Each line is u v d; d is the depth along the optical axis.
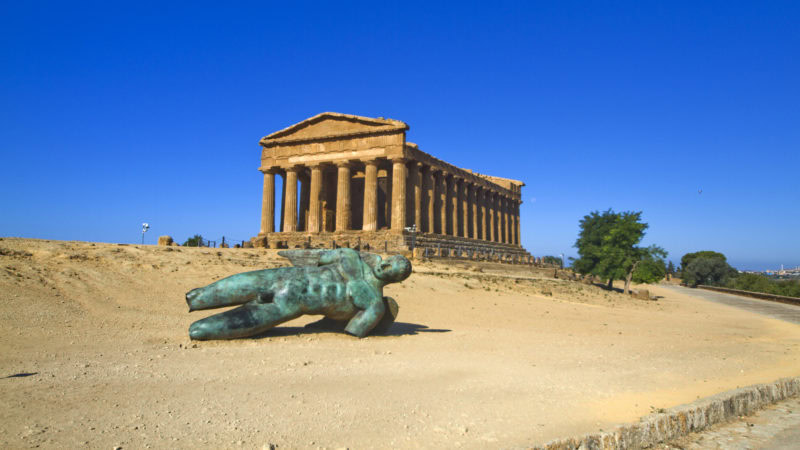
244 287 12.47
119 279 18.69
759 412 8.73
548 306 28.28
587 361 12.10
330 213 61.06
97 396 6.94
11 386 7.12
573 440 5.76
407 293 25.39
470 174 70.75
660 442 6.80
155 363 9.28
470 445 5.74
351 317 13.62
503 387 8.75
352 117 54.56
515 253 83.00
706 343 17.62
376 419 6.57
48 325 12.17
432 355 11.72
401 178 52.03
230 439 5.55
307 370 9.38
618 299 41.34
